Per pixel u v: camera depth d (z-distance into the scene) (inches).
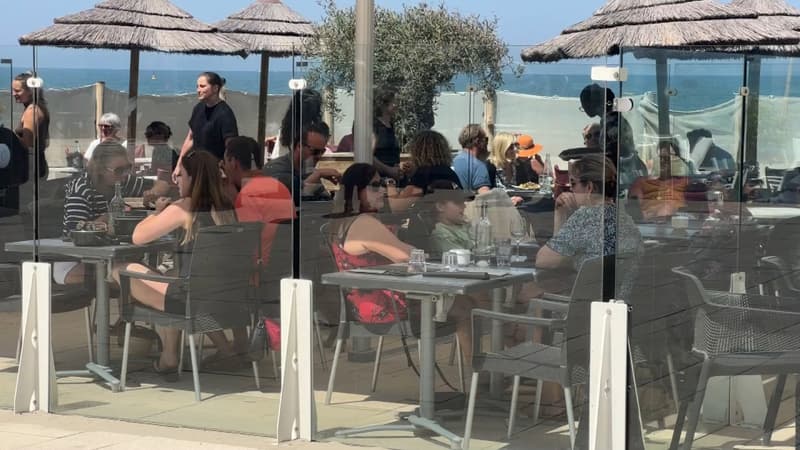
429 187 196.2
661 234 181.0
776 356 183.8
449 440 195.8
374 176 200.5
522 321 188.9
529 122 186.5
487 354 192.2
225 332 216.4
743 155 185.2
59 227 230.4
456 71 193.8
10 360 237.0
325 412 206.2
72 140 229.3
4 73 233.0
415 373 198.5
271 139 208.7
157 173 221.6
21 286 234.5
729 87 184.2
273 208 209.2
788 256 183.9
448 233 194.5
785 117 187.6
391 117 199.0
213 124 214.1
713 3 355.3
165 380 223.3
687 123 182.9
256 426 214.1
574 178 183.3
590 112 181.3
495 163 190.4
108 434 213.6
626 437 181.0
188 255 219.3
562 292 184.9
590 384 182.2
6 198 234.7
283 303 207.9
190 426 221.0
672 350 181.9
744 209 184.5
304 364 207.0
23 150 232.7
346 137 202.7
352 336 203.2
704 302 182.7
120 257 225.5
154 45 308.7
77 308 230.5
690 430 182.7
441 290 195.6
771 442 183.8
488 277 191.6
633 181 180.4
